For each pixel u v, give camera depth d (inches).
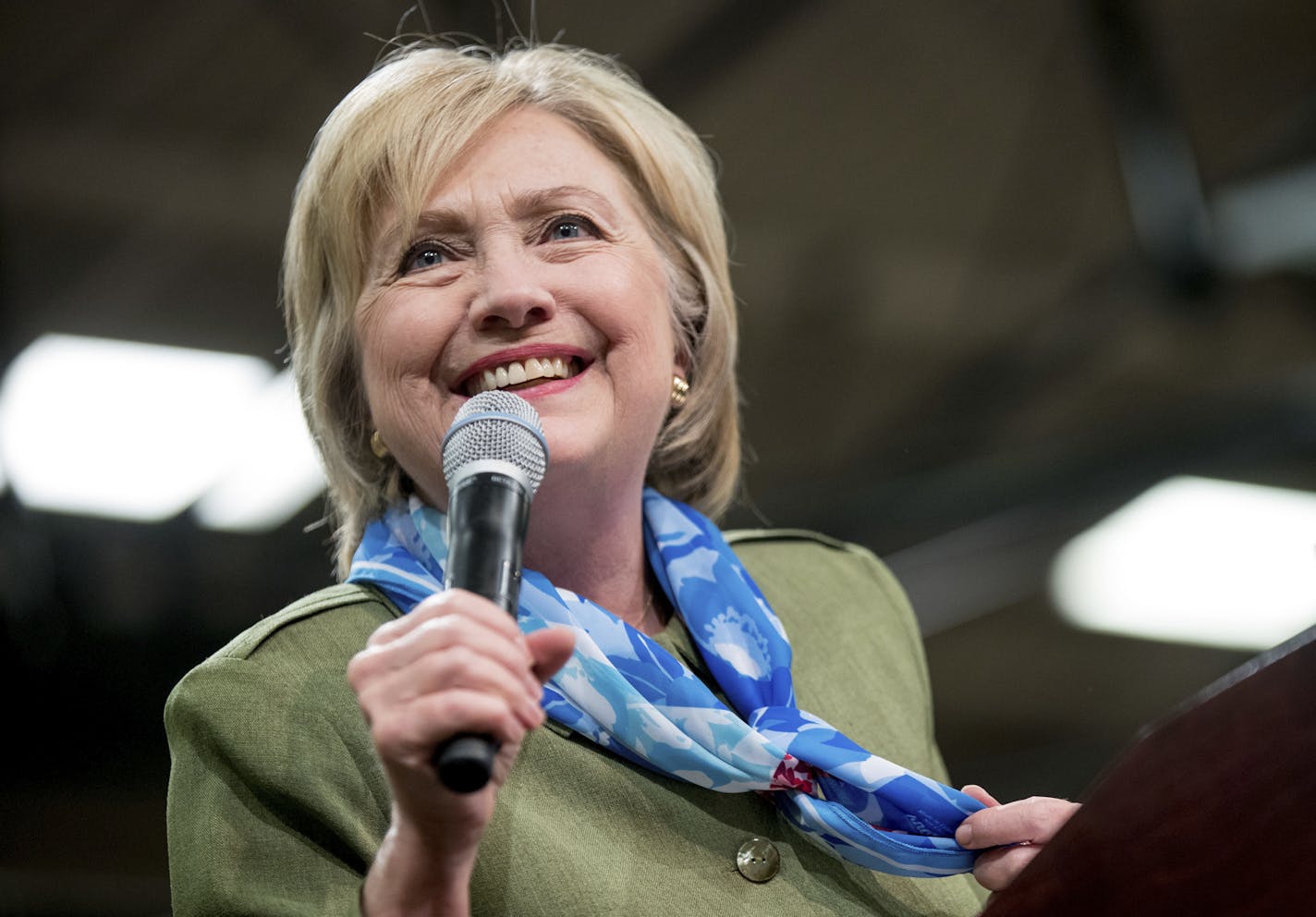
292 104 631.8
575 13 612.7
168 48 602.9
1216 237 720.3
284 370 704.4
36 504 741.9
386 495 230.7
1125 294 762.8
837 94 695.1
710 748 197.8
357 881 183.0
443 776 128.3
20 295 658.2
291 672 196.5
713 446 252.5
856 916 198.5
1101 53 689.0
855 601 252.7
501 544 150.3
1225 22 692.7
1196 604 913.5
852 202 746.2
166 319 681.0
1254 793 123.5
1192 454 780.0
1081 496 802.8
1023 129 724.7
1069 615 965.2
